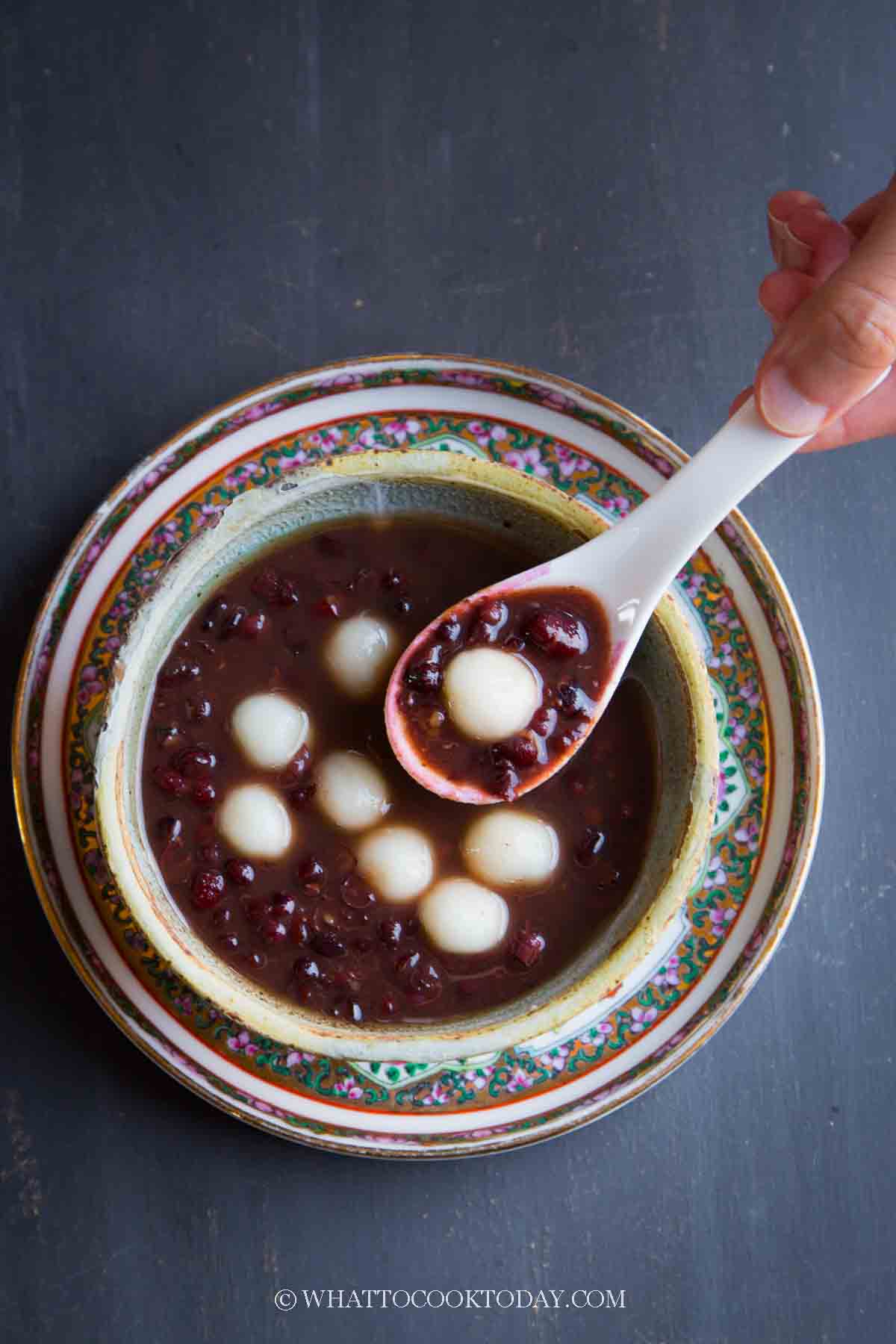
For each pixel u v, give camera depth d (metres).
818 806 0.45
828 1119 0.49
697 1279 0.49
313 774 0.44
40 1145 0.49
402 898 0.43
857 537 0.51
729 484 0.42
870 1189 0.49
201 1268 0.48
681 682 0.42
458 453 0.43
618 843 0.43
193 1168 0.49
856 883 0.50
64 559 0.46
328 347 0.51
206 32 0.52
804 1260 0.49
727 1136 0.49
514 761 0.42
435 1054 0.40
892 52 0.52
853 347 0.39
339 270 0.52
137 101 0.52
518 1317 0.49
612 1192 0.49
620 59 0.52
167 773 0.43
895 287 0.39
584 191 0.52
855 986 0.50
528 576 0.42
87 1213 0.49
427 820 0.44
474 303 0.51
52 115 0.52
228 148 0.52
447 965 0.43
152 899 0.41
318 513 0.43
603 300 0.52
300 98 0.52
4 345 0.51
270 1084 0.45
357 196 0.52
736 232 0.52
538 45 0.52
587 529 0.42
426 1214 0.49
